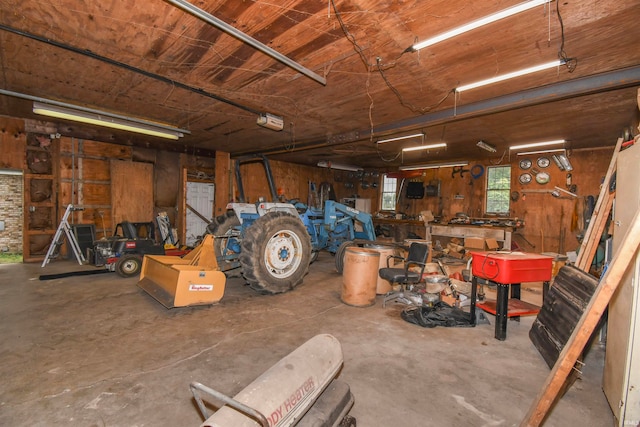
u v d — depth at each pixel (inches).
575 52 100.0
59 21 89.6
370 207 382.3
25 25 91.5
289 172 362.6
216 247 177.2
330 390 61.6
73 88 141.2
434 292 145.0
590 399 76.9
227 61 113.1
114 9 83.7
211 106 164.6
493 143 237.6
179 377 79.9
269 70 120.5
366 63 111.7
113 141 241.6
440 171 331.0
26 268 194.1
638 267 62.7
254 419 43.0
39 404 68.3
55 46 103.2
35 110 151.5
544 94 127.3
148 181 265.9
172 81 131.8
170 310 127.2
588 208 229.3
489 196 298.7
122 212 251.1
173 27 91.9
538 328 104.0
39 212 220.1
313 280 182.5
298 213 189.3
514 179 278.7
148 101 157.5
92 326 109.7
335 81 128.6
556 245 254.5
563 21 83.4
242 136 237.9
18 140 207.6
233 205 168.1
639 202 65.7
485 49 100.4
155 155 274.1
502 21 84.1
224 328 110.5
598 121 173.0
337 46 100.0
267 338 103.3
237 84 134.6
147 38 98.1
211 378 79.7
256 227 143.5
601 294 56.4
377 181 392.5
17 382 76.0
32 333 103.2
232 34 89.2
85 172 235.6
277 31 91.8
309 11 81.8
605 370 78.0
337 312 130.0
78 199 232.5
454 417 67.7
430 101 150.2
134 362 86.6
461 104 153.9
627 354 63.3
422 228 326.3
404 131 206.8
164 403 69.7
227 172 306.3
